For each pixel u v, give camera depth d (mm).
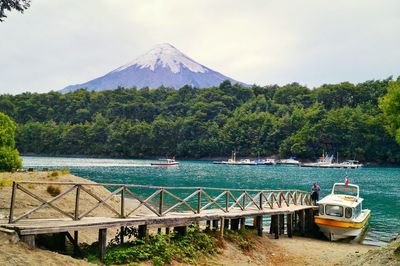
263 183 72000
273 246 22172
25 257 11406
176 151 176750
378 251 17656
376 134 144625
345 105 174875
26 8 17359
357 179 87625
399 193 59312
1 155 41625
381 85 180625
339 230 26281
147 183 64375
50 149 182750
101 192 31312
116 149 178125
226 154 171375
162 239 16094
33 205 22312
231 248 18969
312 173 104250
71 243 16234
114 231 20812
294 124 163125
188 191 52781
